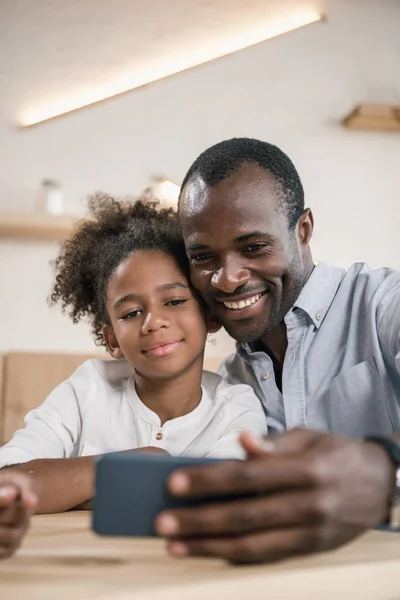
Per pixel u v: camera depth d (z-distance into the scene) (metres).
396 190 3.00
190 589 0.40
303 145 3.00
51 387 2.11
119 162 2.94
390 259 2.97
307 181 2.98
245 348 1.17
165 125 2.97
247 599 0.41
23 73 2.95
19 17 2.97
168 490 0.45
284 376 1.14
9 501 0.50
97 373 1.13
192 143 2.97
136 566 0.46
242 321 1.03
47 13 2.99
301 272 1.06
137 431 1.07
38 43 2.97
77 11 3.00
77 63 2.97
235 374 1.25
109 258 1.10
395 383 1.09
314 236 2.96
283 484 0.40
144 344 1.04
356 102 3.03
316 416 1.12
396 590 0.47
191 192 1.01
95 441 1.07
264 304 1.03
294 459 0.41
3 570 0.45
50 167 2.91
